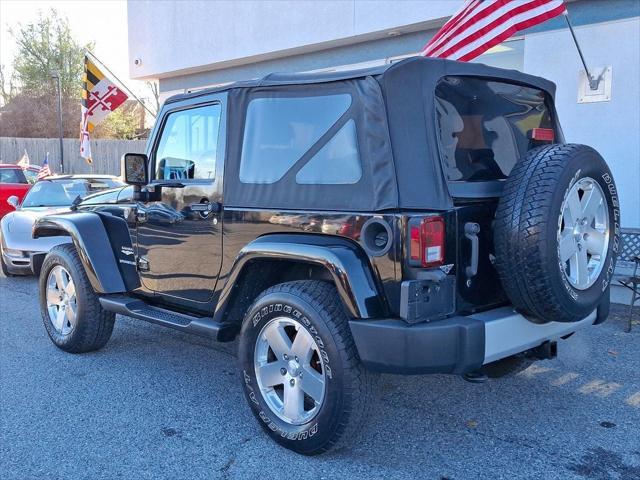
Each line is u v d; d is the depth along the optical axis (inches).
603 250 138.9
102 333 210.4
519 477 131.4
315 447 136.0
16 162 928.3
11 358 213.5
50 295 221.3
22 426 158.9
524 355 150.0
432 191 125.4
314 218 137.9
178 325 167.8
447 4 341.4
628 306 265.9
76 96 1344.7
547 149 131.5
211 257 163.5
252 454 142.7
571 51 297.1
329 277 146.0
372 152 130.2
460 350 122.0
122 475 134.4
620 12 282.7
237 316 161.5
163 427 157.6
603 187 136.7
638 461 137.7
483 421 158.7
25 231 342.6
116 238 200.7
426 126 127.3
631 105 281.1
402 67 128.3
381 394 176.9
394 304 125.4
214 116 164.6
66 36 1346.0
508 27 231.8
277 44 445.4
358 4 386.9
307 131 142.8
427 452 142.7
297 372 139.2
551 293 123.3
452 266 126.5
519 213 123.3
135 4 566.9
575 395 174.6
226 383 188.5
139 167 176.4
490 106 148.0
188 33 518.3
